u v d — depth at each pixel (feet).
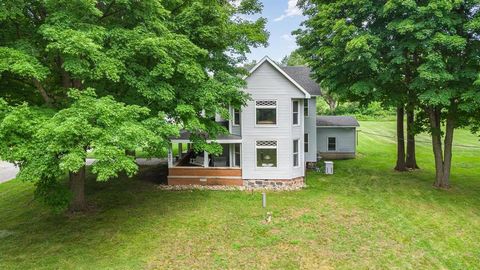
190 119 44.06
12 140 30.48
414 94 58.39
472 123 61.26
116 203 52.47
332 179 68.85
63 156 28.91
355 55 51.08
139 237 39.68
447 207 50.03
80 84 42.06
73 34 30.94
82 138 29.73
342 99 67.10
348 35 53.47
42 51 36.78
